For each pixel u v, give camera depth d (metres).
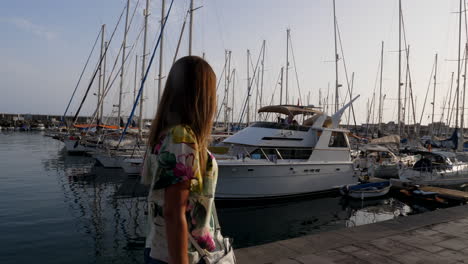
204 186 1.12
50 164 23.11
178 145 1.00
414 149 23.19
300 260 4.09
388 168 19.12
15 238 8.14
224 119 38.56
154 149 1.11
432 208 12.81
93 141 29.56
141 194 13.80
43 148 35.72
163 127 1.12
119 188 15.02
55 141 46.25
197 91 1.10
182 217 0.98
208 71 1.16
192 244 1.12
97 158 21.69
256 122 13.66
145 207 11.62
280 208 11.82
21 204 11.74
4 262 6.75
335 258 4.18
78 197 13.11
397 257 4.24
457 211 6.67
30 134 62.72
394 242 4.79
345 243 4.72
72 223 9.55
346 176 14.17
